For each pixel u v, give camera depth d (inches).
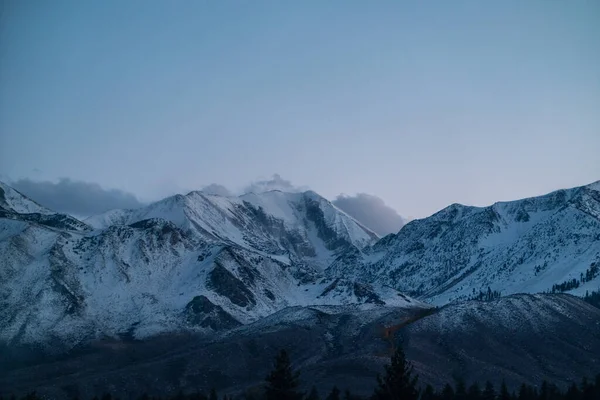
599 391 7185.0
